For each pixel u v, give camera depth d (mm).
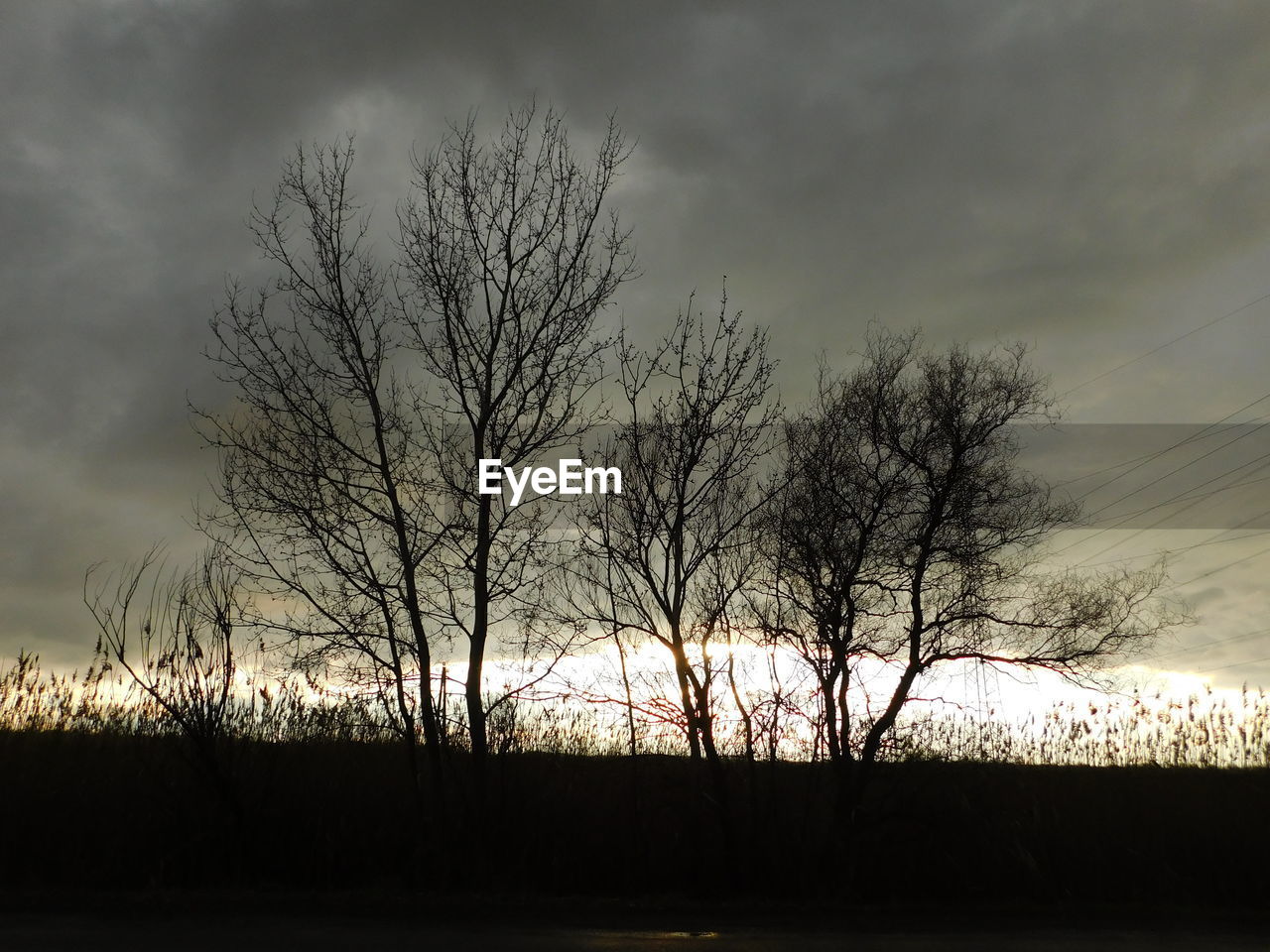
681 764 12727
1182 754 16922
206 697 12312
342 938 8938
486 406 13289
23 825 11789
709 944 9016
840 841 11906
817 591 12758
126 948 8320
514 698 12805
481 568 13000
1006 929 9977
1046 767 15680
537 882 11711
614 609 12641
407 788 13078
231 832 11852
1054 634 14047
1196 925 10344
